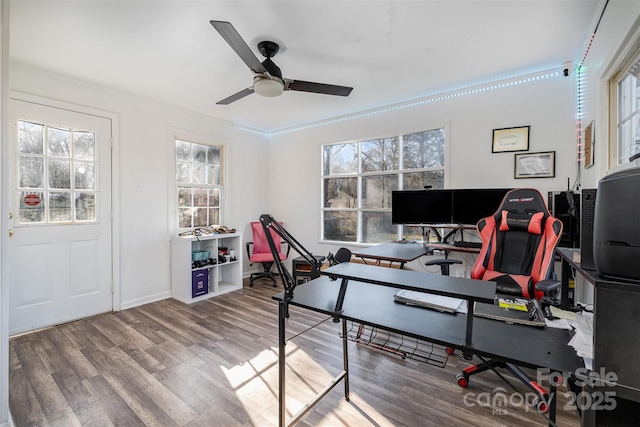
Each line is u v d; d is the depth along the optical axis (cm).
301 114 430
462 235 336
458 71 292
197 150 427
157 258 376
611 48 178
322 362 230
